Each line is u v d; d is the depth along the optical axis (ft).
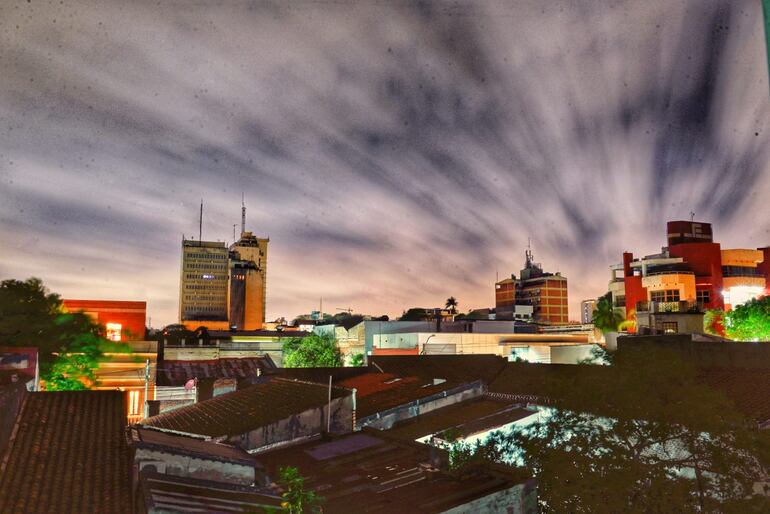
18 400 52.75
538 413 72.49
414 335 200.54
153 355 155.43
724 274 244.83
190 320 639.35
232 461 45.96
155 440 47.24
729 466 43.70
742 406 59.93
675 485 43.62
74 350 118.52
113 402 60.03
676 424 46.24
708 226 266.16
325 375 120.98
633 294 261.24
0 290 113.39
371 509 41.16
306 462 55.93
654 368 50.93
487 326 232.94
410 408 81.10
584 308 401.29
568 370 83.71
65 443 48.75
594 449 47.44
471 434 67.97
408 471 49.83
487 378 95.96
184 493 40.32
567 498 44.70
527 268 521.65
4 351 74.38
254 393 86.79
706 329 181.68
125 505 39.88
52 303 122.72
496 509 42.22
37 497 38.91
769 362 73.61
